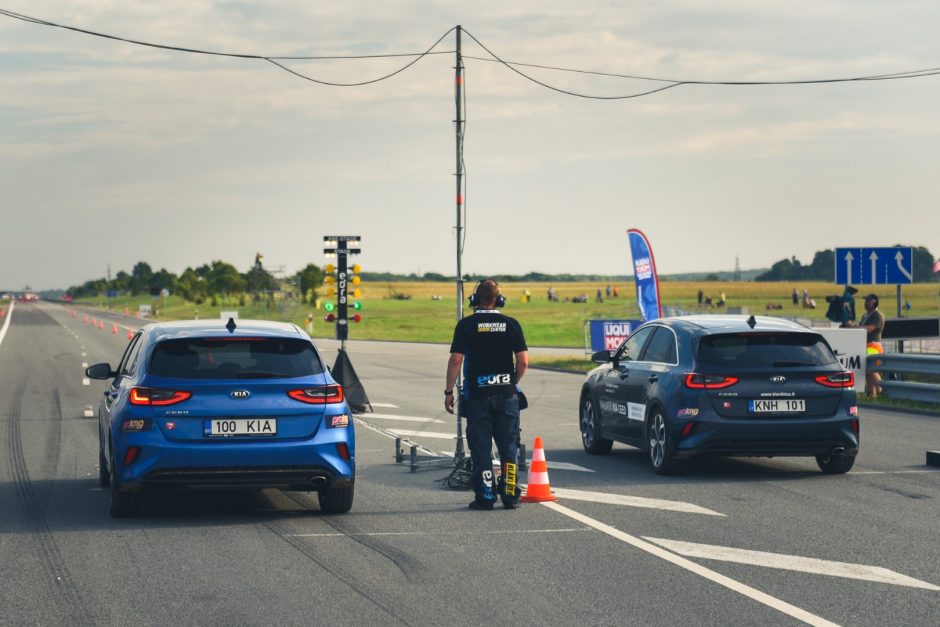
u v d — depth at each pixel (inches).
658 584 850.8
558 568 908.0
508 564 924.6
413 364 4379.9
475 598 808.9
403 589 837.8
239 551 983.0
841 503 1230.3
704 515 1157.1
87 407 2304.4
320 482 1124.5
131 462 1090.1
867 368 2613.2
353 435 1152.2
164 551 983.0
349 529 1088.2
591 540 1026.7
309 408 1122.7
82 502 1257.4
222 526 1107.3
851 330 2610.7
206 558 952.9
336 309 2669.8
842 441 1411.2
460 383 1414.9
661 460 1460.4
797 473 1481.3
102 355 4975.4
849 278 2901.1
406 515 1168.2
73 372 3863.2
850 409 1421.0
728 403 1396.4
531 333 7819.9
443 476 1473.9
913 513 1165.7
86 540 1033.5
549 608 778.8
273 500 1278.3
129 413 1099.3
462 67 1632.6
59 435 1978.3
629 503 1236.5
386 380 3501.5
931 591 826.8
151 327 1234.6
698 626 729.0
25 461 1628.9
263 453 1096.8
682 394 1413.6
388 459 1653.5
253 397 1107.9
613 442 1824.6
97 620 751.7
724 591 828.0
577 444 1843.0
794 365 1414.9
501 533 1063.0
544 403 2650.1
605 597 810.2
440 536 1049.5
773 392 1400.1
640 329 1637.6
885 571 893.8
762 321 1518.2
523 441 1876.2
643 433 1518.2
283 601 802.2
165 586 849.5
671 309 5359.3
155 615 764.0
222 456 1088.8
